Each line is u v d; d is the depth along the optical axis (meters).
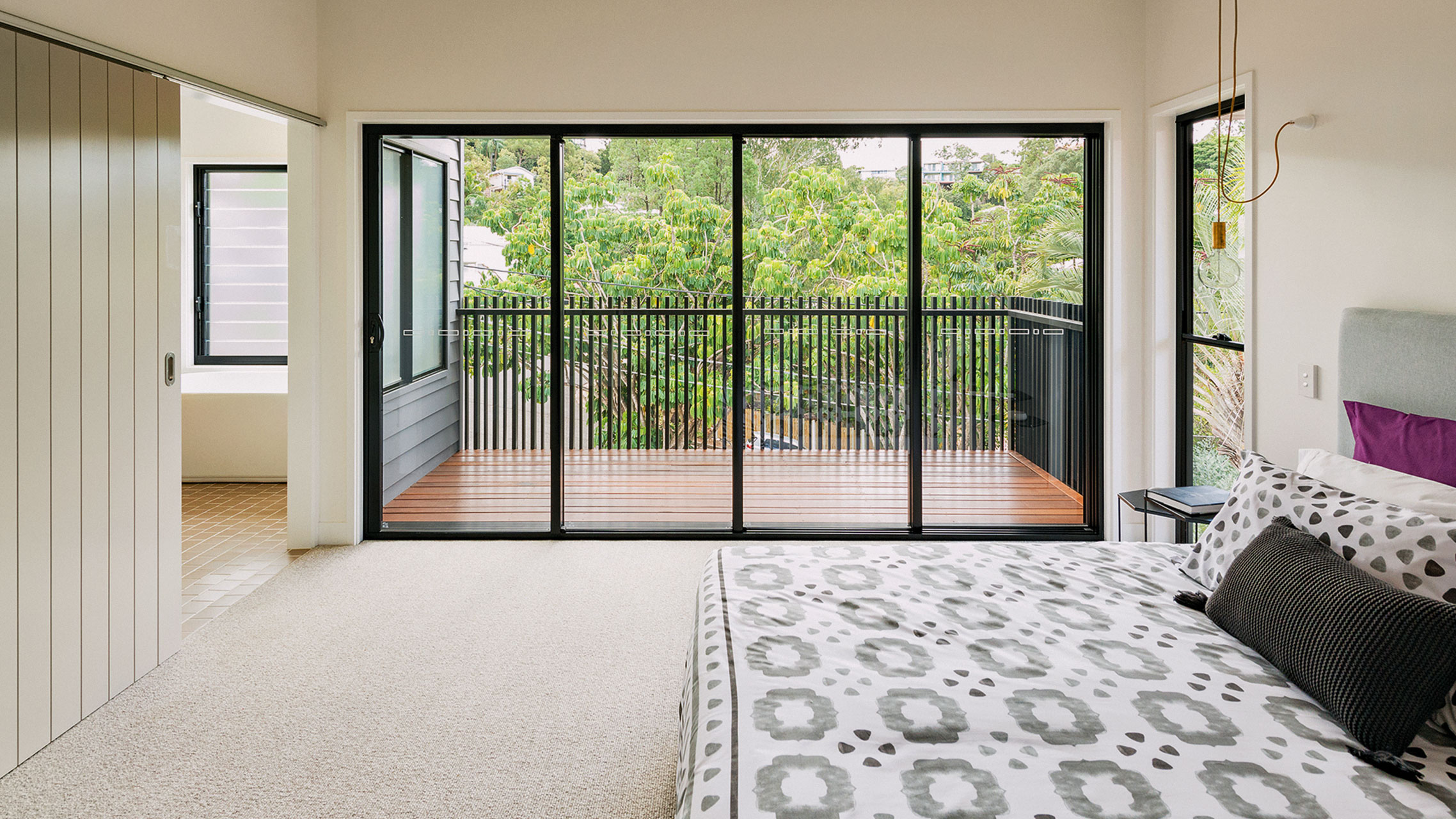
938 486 4.47
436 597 3.59
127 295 2.72
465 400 4.45
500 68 4.20
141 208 2.78
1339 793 1.39
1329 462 2.34
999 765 1.45
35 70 2.31
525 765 2.30
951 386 4.43
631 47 4.20
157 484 2.89
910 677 1.77
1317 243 2.95
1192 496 3.14
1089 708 1.65
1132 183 4.20
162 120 2.87
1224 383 3.75
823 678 1.77
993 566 2.50
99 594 2.61
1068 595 2.27
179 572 3.02
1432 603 1.59
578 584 3.76
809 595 2.25
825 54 4.18
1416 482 2.07
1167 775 1.43
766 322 4.40
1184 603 2.21
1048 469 4.46
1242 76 3.34
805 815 1.31
